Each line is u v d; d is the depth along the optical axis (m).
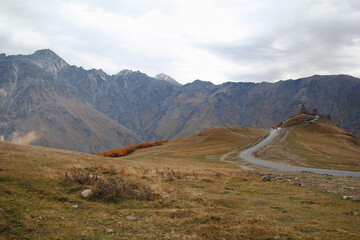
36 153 29.75
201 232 9.85
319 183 23.39
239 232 10.04
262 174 31.30
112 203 13.36
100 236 9.10
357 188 20.30
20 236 8.34
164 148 143.38
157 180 20.88
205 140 146.38
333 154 80.19
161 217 11.52
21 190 13.05
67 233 9.06
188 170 32.12
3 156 23.22
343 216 13.25
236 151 97.94
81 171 20.56
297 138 119.69
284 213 13.34
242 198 16.62
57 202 12.34
